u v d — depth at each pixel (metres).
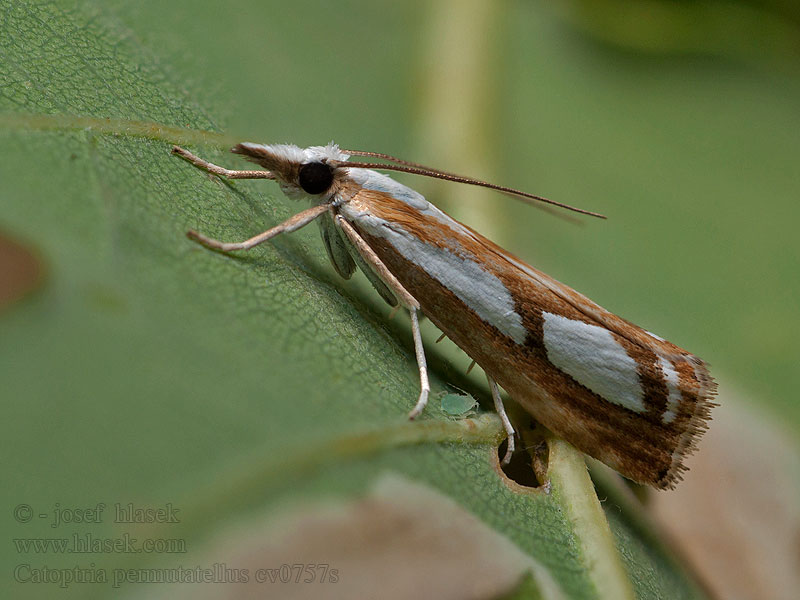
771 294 0.07
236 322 0.06
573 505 0.06
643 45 0.08
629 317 0.07
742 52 0.08
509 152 0.07
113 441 0.05
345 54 0.07
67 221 0.06
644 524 0.06
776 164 0.08
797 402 0.07
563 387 0.06
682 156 0.08
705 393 0.06
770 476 0.07
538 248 0.07
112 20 0.07
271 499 0.05
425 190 0.07
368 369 0.06
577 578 0.06
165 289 0.06
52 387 0.05
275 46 0.07
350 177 0.06
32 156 0.06
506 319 0.06
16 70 0.06
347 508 0.06
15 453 0.05
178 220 0.06
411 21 0.08
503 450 0.06
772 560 0.07
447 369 0.06
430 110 0.07
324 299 0.06
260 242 0.06
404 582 0.06
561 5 0.08
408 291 0.06
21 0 0.06
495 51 0.08
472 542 0.06
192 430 0.05
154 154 0.06
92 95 0.06
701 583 0.06
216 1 0.07
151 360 0.06
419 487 0.06
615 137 0.08
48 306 0.05
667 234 0.07
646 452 0.06
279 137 0.07
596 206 0.07
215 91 0.07
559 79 0.08
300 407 0.06
